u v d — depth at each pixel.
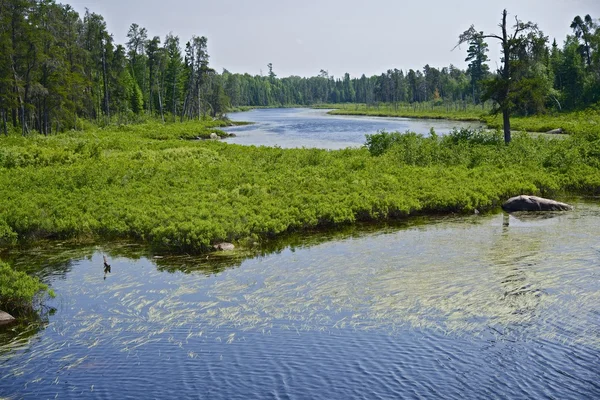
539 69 41.34
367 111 154.25
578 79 92.25
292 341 12.52
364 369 11.23
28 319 14.25
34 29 60.19
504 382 10.59
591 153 36.22
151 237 21.50
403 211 24.98
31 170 33.25
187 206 24.34
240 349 12.22
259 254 19.62
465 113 111.50
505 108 40.47
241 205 24.50
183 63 112.31
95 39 92.94
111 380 11.05
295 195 26.22
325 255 19.20
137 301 15.15
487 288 15.24
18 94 58.91
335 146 56.47
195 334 12.99
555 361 11.26
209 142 51.44
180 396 10.44
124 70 104.12
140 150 42.78
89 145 42.22
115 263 18.83
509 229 22.23
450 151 36.69
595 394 10.10
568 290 14.89
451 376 10.86
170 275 17.36
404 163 35.56
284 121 111.69
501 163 34.44
